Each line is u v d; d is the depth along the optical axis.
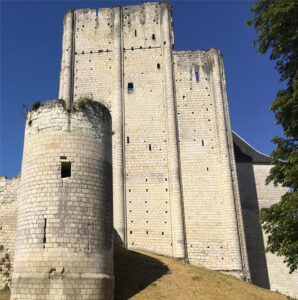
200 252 29.09
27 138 17.73
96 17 37.31
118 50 35.53
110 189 17.81
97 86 34.69
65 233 15.37
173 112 33.12
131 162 31.91
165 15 36.75
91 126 17.72
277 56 19.36
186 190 30.97
